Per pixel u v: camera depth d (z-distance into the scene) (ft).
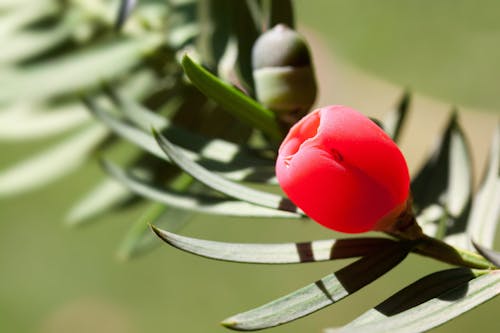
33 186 0.50
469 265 0.35
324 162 0.33
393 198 0.34
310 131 0.34
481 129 1.08
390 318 0.32
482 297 0.32
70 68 0.48
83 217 0.48
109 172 0.40
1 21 0.50
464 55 1.11
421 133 1.08
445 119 1.10
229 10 0.42
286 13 0.40
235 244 0.34
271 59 0.38
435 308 0.32
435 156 0.41
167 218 0.44
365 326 0.31
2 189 0.49
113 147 0.50
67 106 0.49
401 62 1.11
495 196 0.38
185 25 0.47
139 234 0.44
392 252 0.35
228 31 0.45
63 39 0.49
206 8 0.45
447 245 0.35
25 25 0.50
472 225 0.38
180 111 0.45
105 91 0.41
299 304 0.33
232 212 0.38
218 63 0.44
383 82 1.10
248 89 0.41
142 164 0.47
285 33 0.38
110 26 0.49
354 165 0.33
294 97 0.38
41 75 0.49
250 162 0.39
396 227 0.35
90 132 0.50
